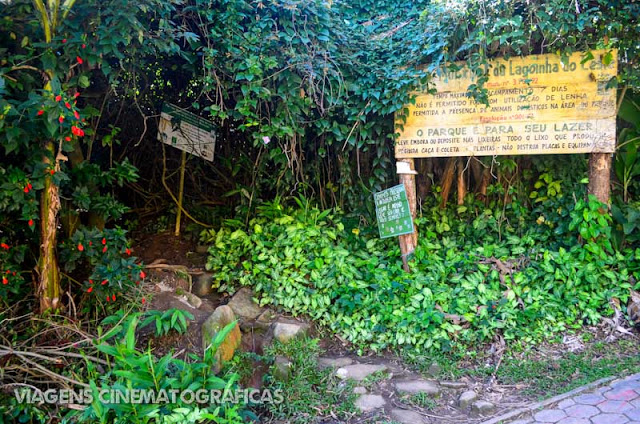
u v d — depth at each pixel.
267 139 4.37
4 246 3.36
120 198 5.69
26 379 3.04
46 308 3.50
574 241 4.59
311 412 3.23
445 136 4.58
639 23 4.05
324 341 4.08
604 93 4.23
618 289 4.30
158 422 2.64
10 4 3.36
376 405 3.30
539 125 4.37
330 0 4.57
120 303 3.81
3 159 3.42
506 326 4.03
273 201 5.20
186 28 3.99
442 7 4.44
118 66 4.34
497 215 5.10
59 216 3.83
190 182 5.94
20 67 3.25
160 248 5.21
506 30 4.11
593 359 3.78
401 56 4.60
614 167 5.41
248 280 4.51
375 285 4.29
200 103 5.35
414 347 3.97
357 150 4.93
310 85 4.37
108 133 5.17
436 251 4.82
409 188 4.79
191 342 3.65
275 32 4.21
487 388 3.54
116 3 3.32
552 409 3.17
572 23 4.01
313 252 4.61
